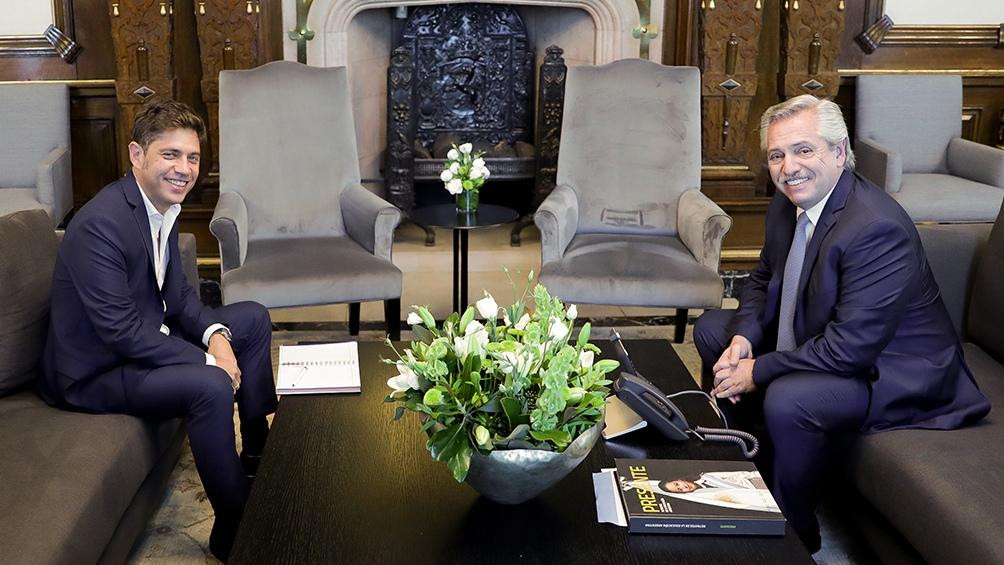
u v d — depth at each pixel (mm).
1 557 1688
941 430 2195
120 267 2230
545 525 1756
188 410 2238
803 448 2232
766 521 1719
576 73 3762
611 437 2092
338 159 3746
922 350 2275
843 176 2346
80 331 2260
